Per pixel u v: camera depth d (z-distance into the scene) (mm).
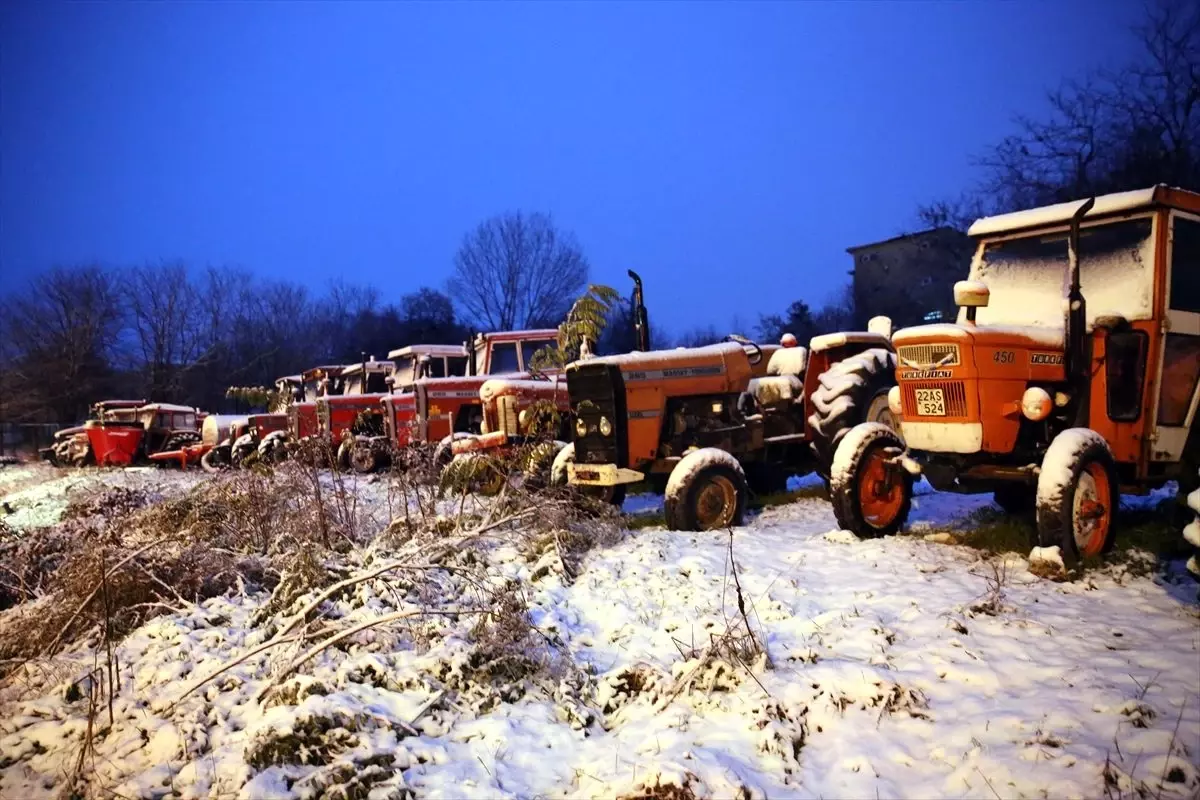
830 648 3717
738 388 7105
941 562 4867
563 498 6008
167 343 39594
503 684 3594
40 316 36625
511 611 3986
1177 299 5141
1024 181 20641
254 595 4965
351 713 3119
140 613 4824
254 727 3189
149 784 2932
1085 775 2543
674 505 6094
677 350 7020
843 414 6605
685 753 2865
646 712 3391
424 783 2840
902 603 4176
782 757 2898
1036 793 2508
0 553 6289
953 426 5008
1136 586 4277
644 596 4543
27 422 34094
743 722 3109
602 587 4723
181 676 3854
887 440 5703
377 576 4305
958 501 6977
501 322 36719
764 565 5000
